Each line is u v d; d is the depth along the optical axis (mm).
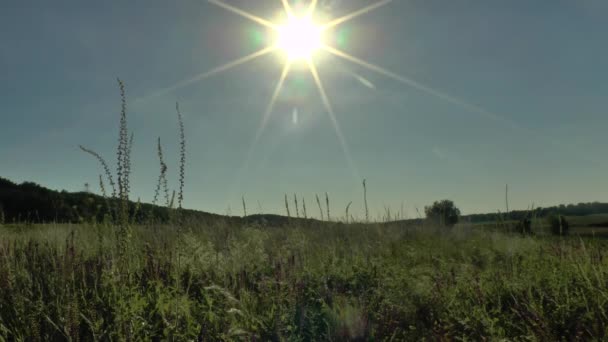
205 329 3082
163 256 4730
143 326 3189
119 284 3742
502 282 4484
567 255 5320
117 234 4422
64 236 5277
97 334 3047
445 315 3658
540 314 3434
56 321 3324
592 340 3092
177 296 3502
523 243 6605
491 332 3133
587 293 3965
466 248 7652
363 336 3346
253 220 8867
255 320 3475
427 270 5238
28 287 3838
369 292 4512
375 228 9258
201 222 8211
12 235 5602
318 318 3648
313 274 5152
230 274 4777
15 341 3061
